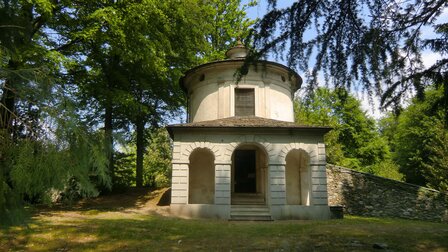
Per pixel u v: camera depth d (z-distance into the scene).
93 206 18.34
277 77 20.89
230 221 15.32
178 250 8.88
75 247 9.10
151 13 16.62
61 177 4.11
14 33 4.73
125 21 15.75
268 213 16.73
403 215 18.64
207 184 19.08
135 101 19.78
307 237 10.38
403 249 8.66
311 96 6.61
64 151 4.19
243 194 19.30
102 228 11.37
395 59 6.35
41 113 4.19
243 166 20.09
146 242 9.77
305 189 19.30
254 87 20.28
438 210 18.14
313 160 17.30
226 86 20.22
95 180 4.71
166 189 22.91
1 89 4.17
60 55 12.81
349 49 6.25
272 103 20.34
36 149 4.04
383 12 6.11
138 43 16.67
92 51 18.34
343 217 16.91
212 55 27.41
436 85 6.89
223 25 28.83
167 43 18.42
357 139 38.03
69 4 14.71
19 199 4.05
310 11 6.11
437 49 6.64
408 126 30.72
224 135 17.56
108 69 19.86
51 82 4.46
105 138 4.75
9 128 4.12
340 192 20.02
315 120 29.03
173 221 14.10
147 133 27.41
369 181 19.77
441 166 23.69
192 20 20.22
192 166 19.34
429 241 9.53
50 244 9.30
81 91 18.64
